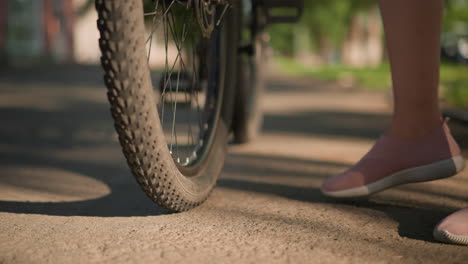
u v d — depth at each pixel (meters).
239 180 2.05
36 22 17.55
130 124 1.20
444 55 18.08
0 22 15.62
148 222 1.46
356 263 1.15
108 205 1.68
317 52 25.64
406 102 1.58
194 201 1.50
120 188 1.95
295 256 1.19
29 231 1.38
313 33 24.19
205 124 1.70
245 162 2.45
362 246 1.26
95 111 5.02
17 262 1.16
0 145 3.07
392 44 1.54
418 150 1.60
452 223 1.27
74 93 7.16
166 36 1.40
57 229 1.39
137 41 1.17
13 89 7.79
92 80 10.03
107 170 2.33
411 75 1.54
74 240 1.30
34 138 3.35
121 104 1.18
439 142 1.59
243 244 1.27
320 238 1.32
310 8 20.16
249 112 2.77
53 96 6.67
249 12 2.74
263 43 2.89
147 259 1.17
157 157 1.26
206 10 1.46
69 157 2.67
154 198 1.35
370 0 19.34
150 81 1.23
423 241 1.30
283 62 25.50
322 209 1.60
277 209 1.60
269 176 2.14
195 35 1.70
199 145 1.64
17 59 16.64
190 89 1.79
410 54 1.52
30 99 6.22
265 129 3.64
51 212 1.59
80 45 20.64
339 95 6.87
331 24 20.50
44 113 4.82
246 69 2.55
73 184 2.03
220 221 1.46
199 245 1.26
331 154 2.65
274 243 1.28
